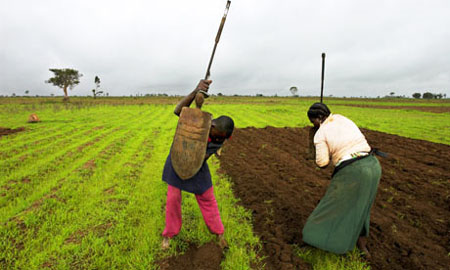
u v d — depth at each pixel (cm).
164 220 339
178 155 262
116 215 352
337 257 270
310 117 294
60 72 6016
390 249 290
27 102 4141
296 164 631
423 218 362
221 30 271
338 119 273
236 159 676
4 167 565
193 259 271
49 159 634
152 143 857
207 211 281
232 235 311
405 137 1020
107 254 269
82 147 781
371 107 3516
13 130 1114
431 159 678
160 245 290
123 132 1081
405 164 636
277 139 969
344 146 257
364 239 285
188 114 263
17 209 366
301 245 296
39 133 1034
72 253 272
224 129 265
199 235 308
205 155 272
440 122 1574
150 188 454
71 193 424
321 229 250
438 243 304
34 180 490
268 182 501
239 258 268
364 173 241
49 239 296
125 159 645
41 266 250
